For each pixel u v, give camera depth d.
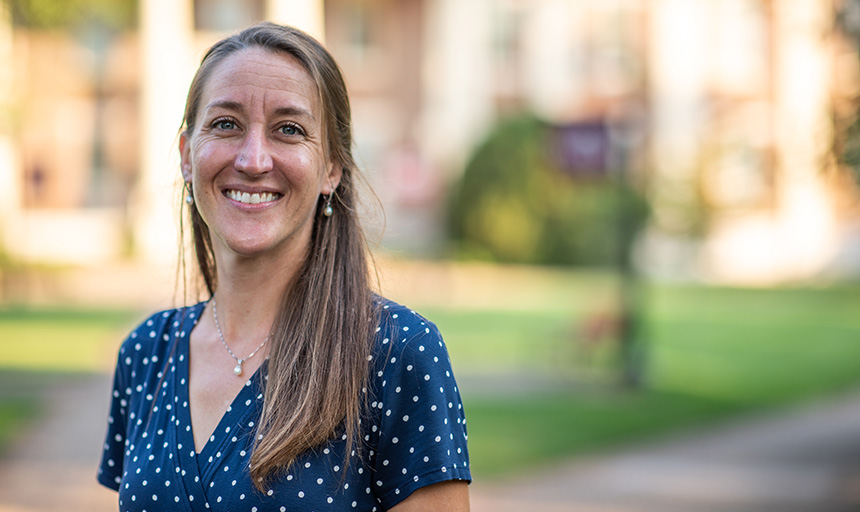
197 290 2.55
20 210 25.48
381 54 28.92
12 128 11.19
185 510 2.07
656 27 28.84
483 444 9.00
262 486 2.00
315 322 2.13
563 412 10.61
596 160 11.70
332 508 2.01
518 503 7.05
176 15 23.42
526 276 24.52
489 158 26.06
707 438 9.61
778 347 16.25
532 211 25.78
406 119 29.02
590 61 29.14
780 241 27.62
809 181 7.27
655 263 26.56
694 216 20.03
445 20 28.92
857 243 27.78
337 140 2.30
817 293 24.42
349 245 2.26
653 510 6.91
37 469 7.45
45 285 19.72
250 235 2.18
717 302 22.47
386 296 2.54
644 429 9.94
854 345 16.62
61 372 11.64
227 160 2.20
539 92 29.22
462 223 26.25
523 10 29.17
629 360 12.54
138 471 2.16
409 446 2.05
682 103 28.59
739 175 21.34
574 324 15.19
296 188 2.20
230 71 2.22
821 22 6.96
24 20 10.66
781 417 10.79
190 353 2.29
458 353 14.45
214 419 2.16
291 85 2.21
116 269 21.17
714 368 14.11
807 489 7.61
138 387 2.36
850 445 9.30
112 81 25.97
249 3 26.34
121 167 26.23
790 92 27.38
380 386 2.07
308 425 2.01
